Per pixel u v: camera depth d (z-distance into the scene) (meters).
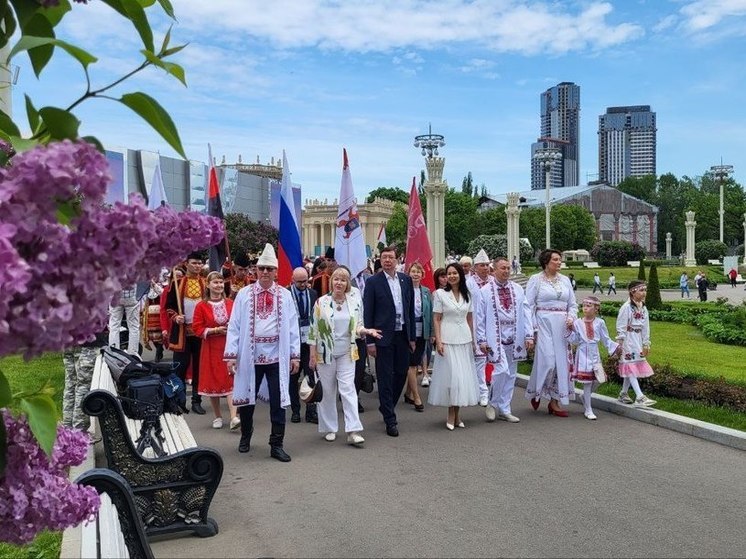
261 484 6.04
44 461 2.46
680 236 108.62
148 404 5.43
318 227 88.12
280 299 7.08
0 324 1.54
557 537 4.77
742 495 5.64
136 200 1.73
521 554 4.48
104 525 3.11
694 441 7.44
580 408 9.41
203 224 2.13
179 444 5.98
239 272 12.11
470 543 4.68
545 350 8.80
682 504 5.43
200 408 9.28
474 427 8.24
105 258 1.69
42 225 1.62
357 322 7.60
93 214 1.67
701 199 106.12
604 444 7.34
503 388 8.56
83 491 2.65
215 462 4.88
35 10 1.94
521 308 8.67
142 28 2.00
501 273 8.64
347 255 11.07
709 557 4.44
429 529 4.93
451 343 8.01
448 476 6.21
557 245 88.25
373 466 6.57
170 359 12.92
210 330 8.16
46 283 1.61
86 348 7.14
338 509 5.38
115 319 10.11
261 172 74.69
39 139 1.88
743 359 13.93
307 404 8.88
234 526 5.05
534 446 7.28
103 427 4.71
